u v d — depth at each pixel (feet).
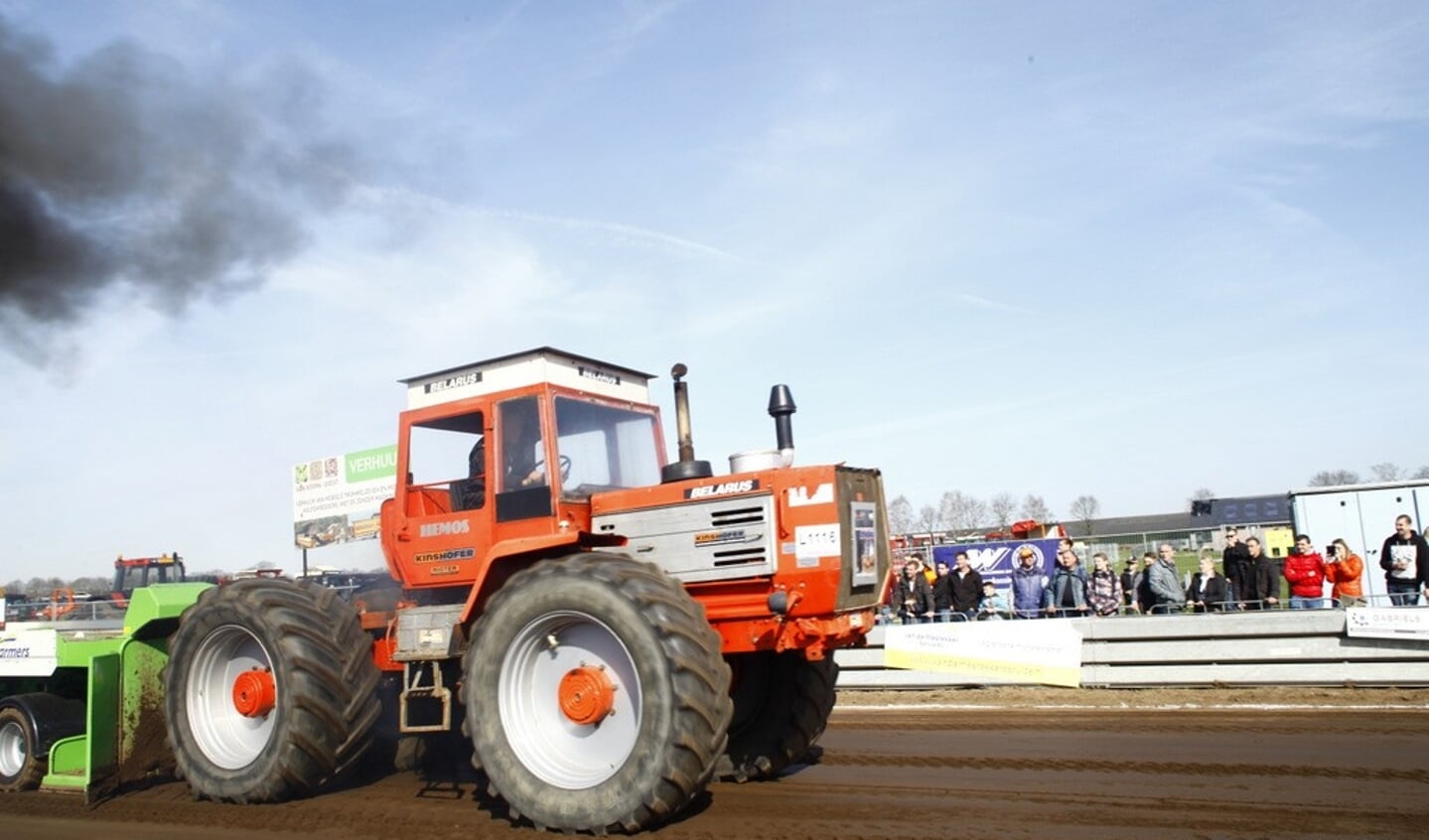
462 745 24.57
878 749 25.32
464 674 19.26
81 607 48.70
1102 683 34.19
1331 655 32.04
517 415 21.58
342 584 29.07
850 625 20.03
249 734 22.22
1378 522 53.78
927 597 40.27
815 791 20.56
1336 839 16.12
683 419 22.59
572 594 18.10
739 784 21.63
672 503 20.63
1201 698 31.19
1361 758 22.08
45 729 23.75
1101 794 19.44
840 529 19.70
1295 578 37.63
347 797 21.61
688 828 17.84
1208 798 18.86
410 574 22.54
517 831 18.24
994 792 19.90
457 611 20.67
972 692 34.76
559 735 18.85
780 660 22.48
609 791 17.38
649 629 17.37
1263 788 19.52
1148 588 39.42
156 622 23.66
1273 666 32.55
